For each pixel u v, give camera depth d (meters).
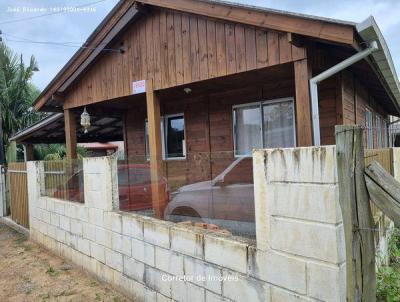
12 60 15.55
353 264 1.96
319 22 3.99
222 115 7.31
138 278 3.70
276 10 4.26
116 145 23.33
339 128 1.97
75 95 7.79
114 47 6.80
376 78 6.42
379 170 2.00
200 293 2.91
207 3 5.05
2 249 6.26
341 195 1.97
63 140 13.99
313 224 2.08
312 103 4.30
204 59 5.40
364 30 3.70
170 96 7.61
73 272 4.81
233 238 2.70
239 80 6.07
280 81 6.36
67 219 5.21
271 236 2.32
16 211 7.90
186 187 3.95
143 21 6.28
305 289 2.13
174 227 3.20
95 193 4.46
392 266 3.73
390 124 13.77
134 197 4.34
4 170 8.89
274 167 2.30
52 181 5.96
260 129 6.71
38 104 8.34
